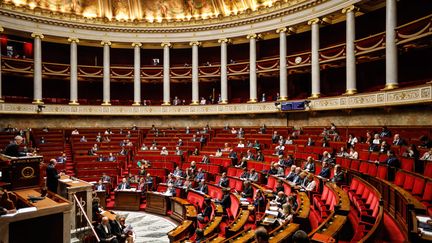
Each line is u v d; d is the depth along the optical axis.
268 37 28.42
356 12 21.38
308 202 8.94
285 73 24.52
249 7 26.80
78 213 10.60
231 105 26.86
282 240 5.79
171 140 24.52
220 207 11.98
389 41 17.59
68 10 27.86
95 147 22.25
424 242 4.93
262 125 25.88
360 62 22.36
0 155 10.32
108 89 28.84
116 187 18.98
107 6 28.98
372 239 4.54
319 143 17.45
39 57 26.41
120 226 10.95
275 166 14.96
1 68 25.03
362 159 13.66
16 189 9.78
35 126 26.45
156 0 29.28
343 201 7.66
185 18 29.36
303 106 22.33
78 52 31.08
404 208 6.53
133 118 29.38
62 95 30.86
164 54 29.25
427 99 14.88
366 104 18.56
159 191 17.05
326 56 21.95
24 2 26.09
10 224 7.51
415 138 14.77
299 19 23.44
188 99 32.38
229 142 22.61
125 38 29.12
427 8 18.94
